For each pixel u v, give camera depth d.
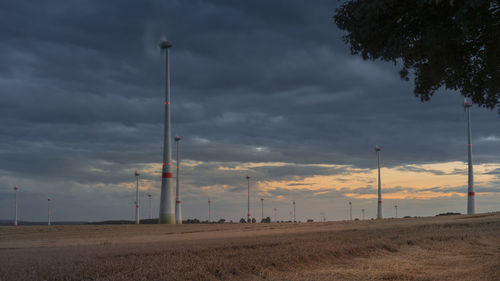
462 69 16.75
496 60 15.93
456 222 57.72
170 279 13.60
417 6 14.35
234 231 57.38
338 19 16.19
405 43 15.11
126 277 13.64
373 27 15.26
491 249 27.33
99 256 19.52
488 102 17.02
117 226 83.44
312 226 67.81
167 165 100.06
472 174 124.56
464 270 18.02
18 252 24.05
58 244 36.03
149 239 41.41
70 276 13.98
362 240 29.06
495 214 84.25
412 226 50.03
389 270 18.00
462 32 13.96
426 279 15.83
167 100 101.06
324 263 19.84
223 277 15.18
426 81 18.12
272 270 17.00
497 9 13.44
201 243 27.97
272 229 60.19
